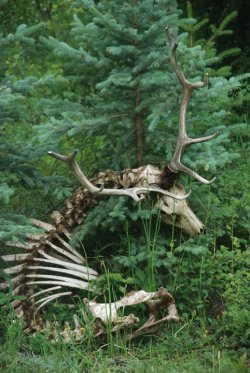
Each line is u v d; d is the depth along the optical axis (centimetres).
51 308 867
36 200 996
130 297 811
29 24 1580
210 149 912
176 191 869
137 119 934
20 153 891
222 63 1389
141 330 802
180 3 1454
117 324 793
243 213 967
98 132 931
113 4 938
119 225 904
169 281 881
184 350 795
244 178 1021
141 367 746
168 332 823
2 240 874
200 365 759
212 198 948
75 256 880
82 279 884
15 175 911
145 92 929
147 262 873
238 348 797
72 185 988
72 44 1641
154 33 913
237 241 884
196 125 991
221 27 1195
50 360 752
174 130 950
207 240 889
